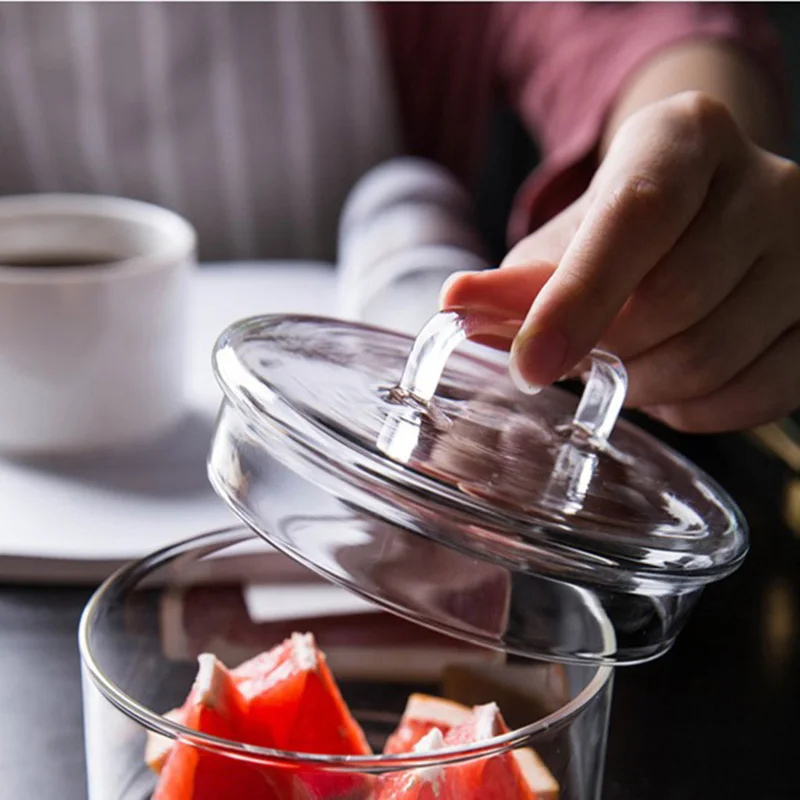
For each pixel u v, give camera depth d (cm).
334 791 23
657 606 28
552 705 29
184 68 101
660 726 40
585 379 33
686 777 37
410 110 112
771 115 73
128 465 56
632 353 37
